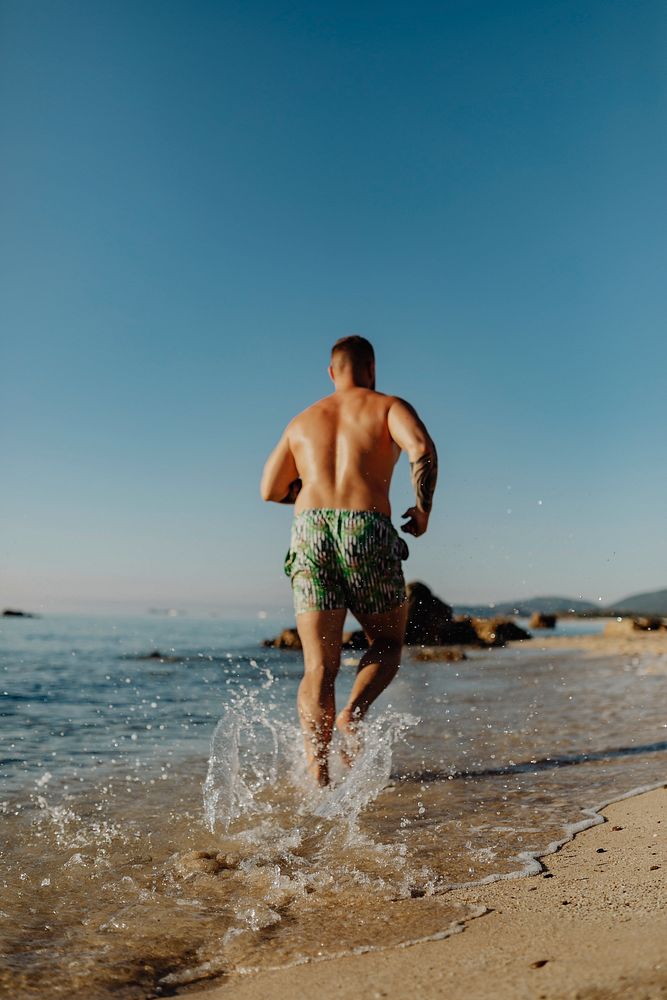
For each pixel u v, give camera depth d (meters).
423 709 6.07
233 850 2.55
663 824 2.68
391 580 3.58
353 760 3.48
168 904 2.10
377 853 2.47
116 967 1.72
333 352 4.01
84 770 3.85
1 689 7.20
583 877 2.14
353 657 11.45
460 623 16.81
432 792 3.38
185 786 3.50
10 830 2.81
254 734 4.85
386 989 1.49
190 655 12.58
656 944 1.51
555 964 1.50
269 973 1.66
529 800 3.19
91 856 2.53
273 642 15.53
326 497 3.59
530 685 7.99
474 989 1.43
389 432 3.68
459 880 2.19
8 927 1.96
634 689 7.50
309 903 2.07
